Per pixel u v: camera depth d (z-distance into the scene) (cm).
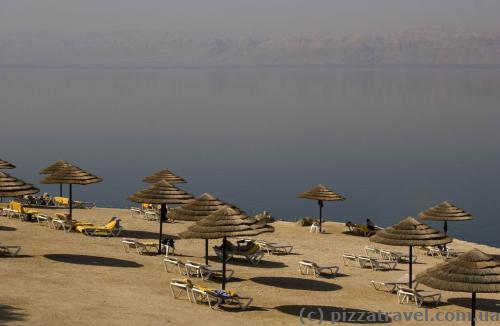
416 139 12038
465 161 9312
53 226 3002
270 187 7131
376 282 2320
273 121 15512
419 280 1917
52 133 11888
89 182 3055
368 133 13075
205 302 2028
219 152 10112
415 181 7650
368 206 6241
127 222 3356
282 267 2600
